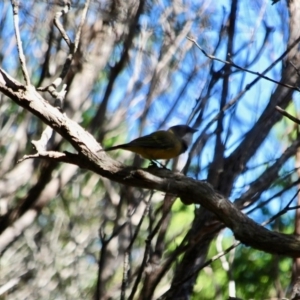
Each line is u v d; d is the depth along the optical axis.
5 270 17.95
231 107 11.02
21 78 15.70
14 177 13.55
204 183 8.03
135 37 14.88
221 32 12.15
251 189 10.15
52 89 8.80
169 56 13.91
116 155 17.30
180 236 16.22
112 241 11.84
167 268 9.92
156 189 8.08
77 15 14.34
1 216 12.95
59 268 18.70
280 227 15.62
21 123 15.44
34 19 15.39
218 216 7.93
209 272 15.31
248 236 7.71
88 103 14.44
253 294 16.33
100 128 13.62
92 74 13.91
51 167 13.06
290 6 12.24
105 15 14.21
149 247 9.52
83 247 18.88
